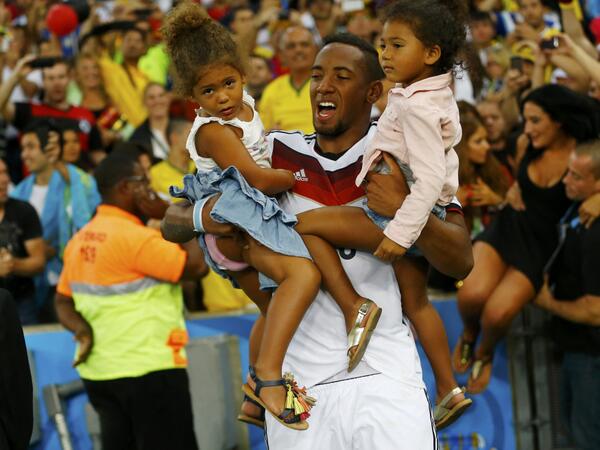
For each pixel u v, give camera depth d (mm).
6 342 11219
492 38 26297
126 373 16828
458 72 10695
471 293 17312
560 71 22281
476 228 19031
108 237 16812
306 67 22375
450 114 10227
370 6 26938
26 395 11328
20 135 24625
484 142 18719
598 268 16609
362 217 10836
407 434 11070
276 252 10711
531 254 17297
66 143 22047
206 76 10430
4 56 28344
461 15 10906
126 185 16938
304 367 11367
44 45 29438
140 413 16906
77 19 30609
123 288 16875
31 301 19734
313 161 11273
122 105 25672
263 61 25734
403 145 10305
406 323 11805
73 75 26594
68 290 17281
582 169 16562
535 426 18422
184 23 10500
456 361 17734
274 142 11492
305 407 10672
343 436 11242
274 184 10750
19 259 19422
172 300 17203
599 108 17922
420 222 10094
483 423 18453
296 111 22453
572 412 17578
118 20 28844
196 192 11156
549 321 18375
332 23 29000
